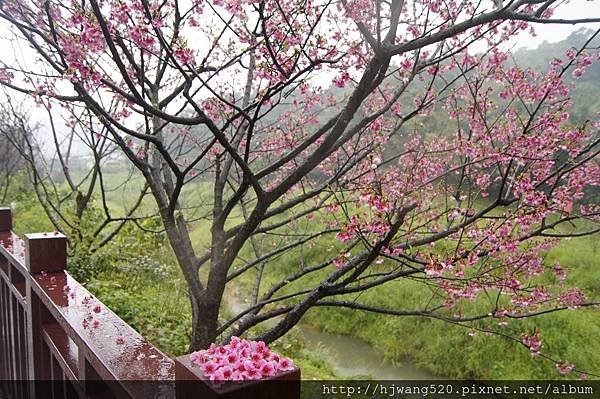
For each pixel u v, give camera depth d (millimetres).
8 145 7980
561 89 2920
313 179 4465
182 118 1794
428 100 3023
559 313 6398
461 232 2443
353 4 1896
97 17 1503
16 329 2070
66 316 1257
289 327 2225
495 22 2486
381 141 2631
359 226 2201
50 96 2041
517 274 3047
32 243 1673
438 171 3609
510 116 3385
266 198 2002
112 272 5258
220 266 2135
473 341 6199
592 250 7156
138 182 7398
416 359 6348
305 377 4965
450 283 2805
